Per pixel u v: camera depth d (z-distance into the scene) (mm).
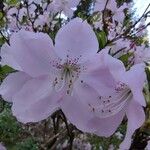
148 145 134
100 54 122
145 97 117
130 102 115
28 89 128
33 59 129
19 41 126
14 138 463
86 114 123
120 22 319
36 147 410
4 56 130
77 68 131
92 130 121
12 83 128
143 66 106
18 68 130
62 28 129
